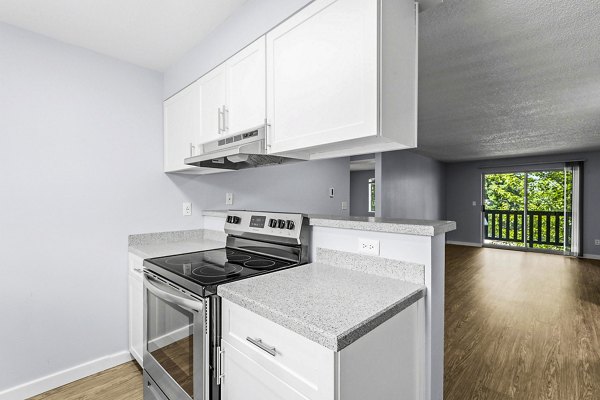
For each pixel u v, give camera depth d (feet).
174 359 4.61
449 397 6.08
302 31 4.17
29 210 6.04
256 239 6.16
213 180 8.88
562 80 8.48
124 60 7.27
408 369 3.72
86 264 6.73
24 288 5.99
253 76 5.02
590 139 16.29
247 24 5.12
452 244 26.86
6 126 5.78
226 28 5.64
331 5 3.80
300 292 3.69
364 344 2.93
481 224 25.64
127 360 7.27
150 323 5.41
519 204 24.31
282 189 11.18
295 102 4.27
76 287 6.60
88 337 6.75
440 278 4.26
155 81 7.83
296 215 5.44
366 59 3.42
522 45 6.65
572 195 21.25
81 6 5.23
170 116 7.59
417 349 3.90
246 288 3.84
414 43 4.04
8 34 5.80
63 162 6.44
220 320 3.95
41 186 6.17
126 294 7.30
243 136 5.23
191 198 8.42
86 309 6.72
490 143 17.51
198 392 3.99
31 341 6.07
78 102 6.63
